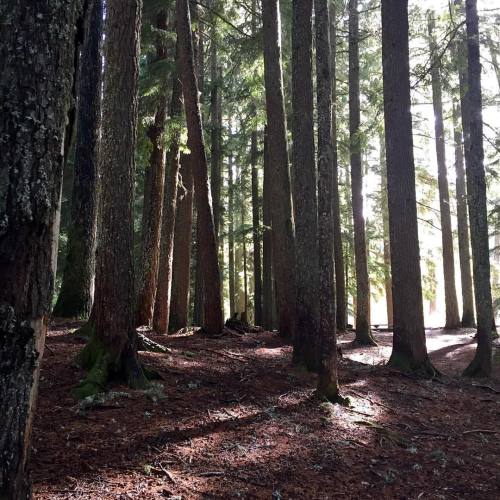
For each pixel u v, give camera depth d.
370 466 5.44
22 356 2.26
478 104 11.50
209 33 16.66
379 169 27.67
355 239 16.31
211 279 12.23
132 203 7.30
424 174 25.41
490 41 14.72
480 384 10.28
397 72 11.33
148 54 15.07
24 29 2.30
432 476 5.37
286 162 12.83
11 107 2.25
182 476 4.56
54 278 2.45
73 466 4.46
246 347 11.09
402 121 11.28
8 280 2.21
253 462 5.09
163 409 6.22
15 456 2.26
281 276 12.82
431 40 17.05
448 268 22.11
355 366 10.59
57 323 10.38
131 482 4.31
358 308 15.98
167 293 12.72
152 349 8.80
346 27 18.91
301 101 10.02
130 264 7.18
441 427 7.26
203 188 11.77
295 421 6.47
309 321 9.26
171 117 12.81
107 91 7.30
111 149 7.22
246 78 15.53
